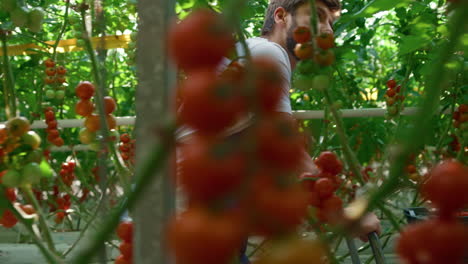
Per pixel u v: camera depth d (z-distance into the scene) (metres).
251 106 0.29
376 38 5.55
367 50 4.18
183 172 0.28
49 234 0.87
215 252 0.26
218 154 0.27
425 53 2.62
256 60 0.30
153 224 0.50
